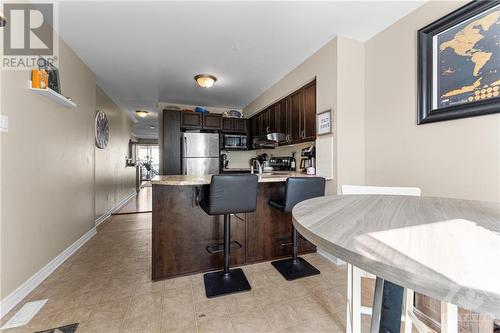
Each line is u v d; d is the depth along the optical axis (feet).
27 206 5.73
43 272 6.31
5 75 5.05
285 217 7.84
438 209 2.76
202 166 14.30
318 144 8.53
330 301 5.41
